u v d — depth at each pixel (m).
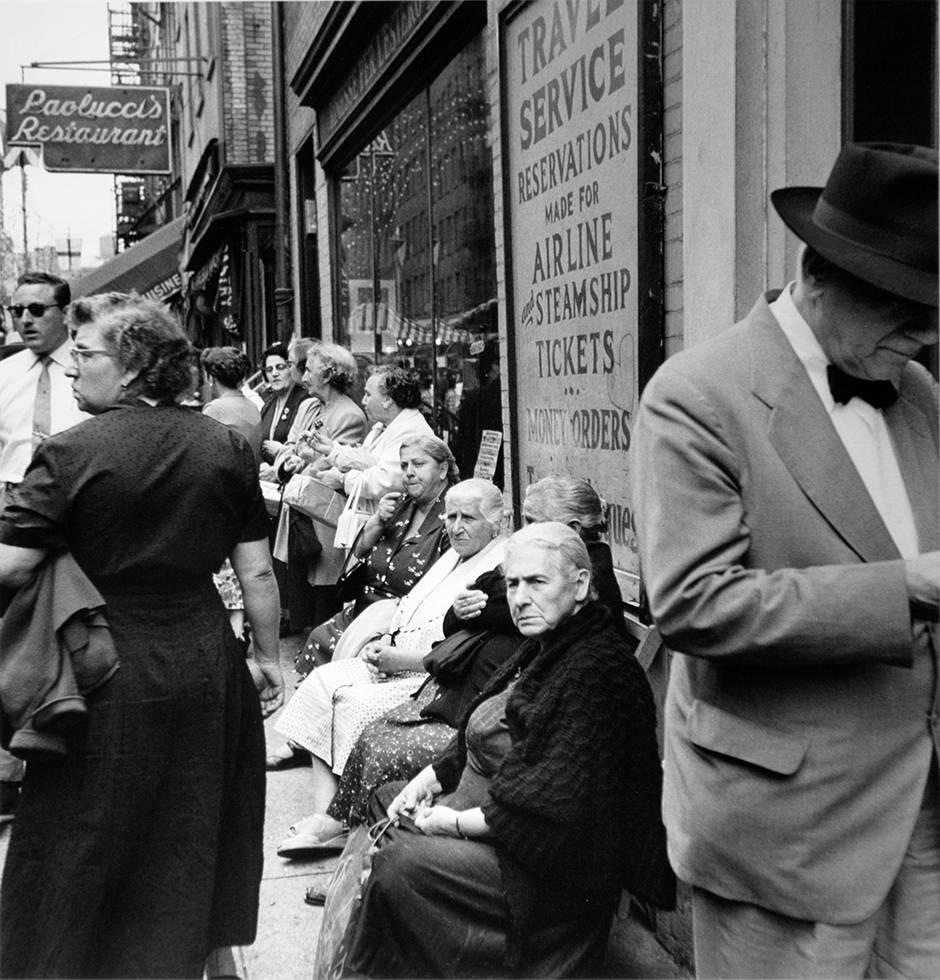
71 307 3.17
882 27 3.30
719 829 2.07
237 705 3.11
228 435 3.17
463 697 3.85
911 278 1.88
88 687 2.88
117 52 31.70
